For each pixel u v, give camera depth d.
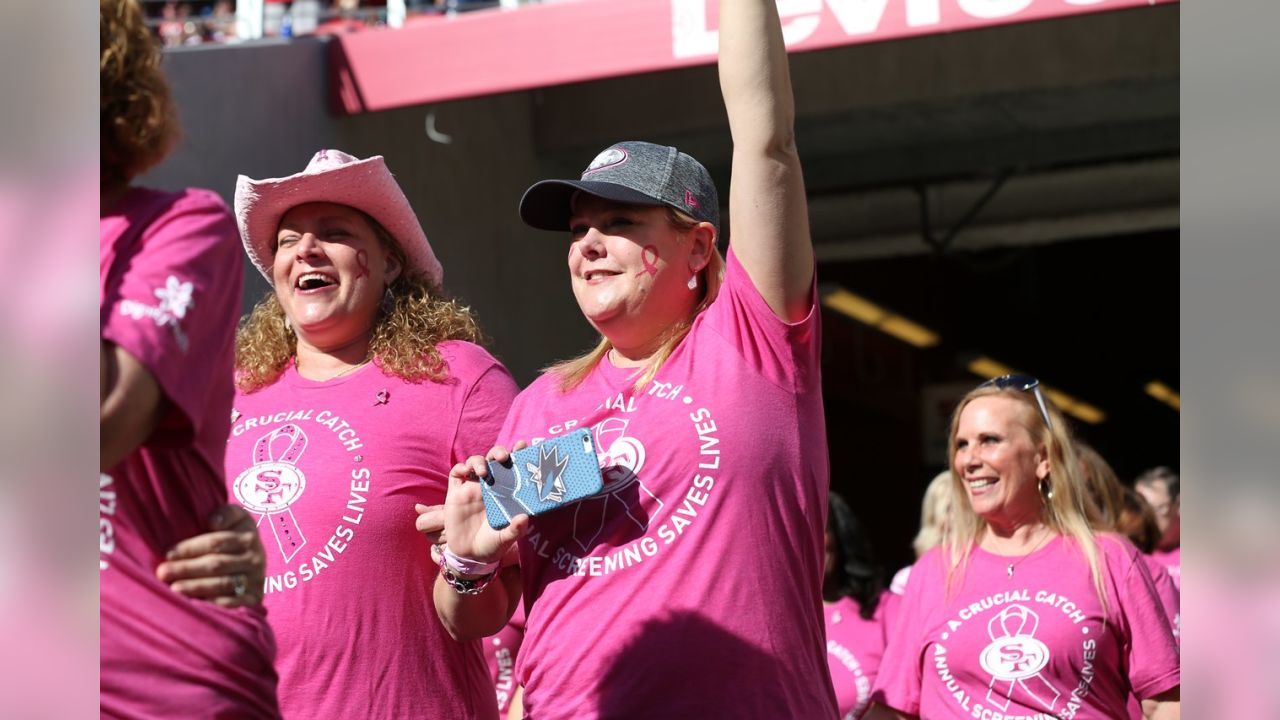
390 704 3.00
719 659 2.41
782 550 2.51
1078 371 15.46
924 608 4.04
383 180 3.26
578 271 2.74
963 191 10.95
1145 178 10.35
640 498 2.50
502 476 2.59
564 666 2.49
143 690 1.87
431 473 3.12
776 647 2.46
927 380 15.85
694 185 2.75
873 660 4.97
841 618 5.05
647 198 2.66
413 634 3.04
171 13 8.92
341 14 8.84
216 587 1.97
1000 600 3.88
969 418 4.04
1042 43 8.74
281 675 2.99
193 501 1.97
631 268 2.68
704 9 7.14
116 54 1.90
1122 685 3.80
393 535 3.05
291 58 7.68
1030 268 14.06
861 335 15.31
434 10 8.75
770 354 2.57
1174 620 3.84
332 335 3.30
